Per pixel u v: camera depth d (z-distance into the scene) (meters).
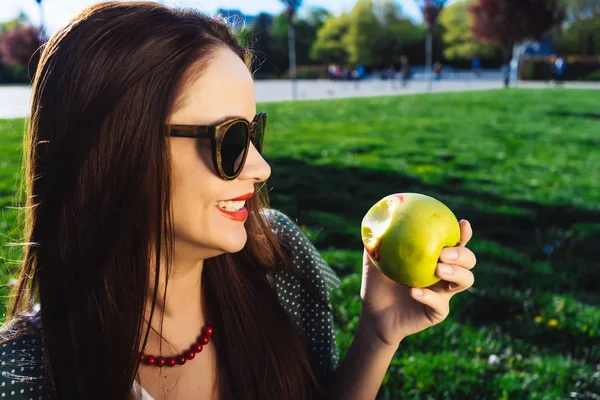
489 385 2.95
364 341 1.44
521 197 7.06
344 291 3.96
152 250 1.16
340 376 1.49
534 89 29.91
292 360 1.40
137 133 1.03
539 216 6.42
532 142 11.83
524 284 4.32
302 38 72.69
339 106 20.41
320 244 5.07
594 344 3.46
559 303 3.91
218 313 1.35
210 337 1.34
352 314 3.64
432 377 2.98
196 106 1.05
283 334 1.41
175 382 1.28
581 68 43.75
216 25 1.16
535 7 42.03
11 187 6.56
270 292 1.45
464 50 63.56
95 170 1.05
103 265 1.11
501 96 24.58
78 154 1.04
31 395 1.13
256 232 1.43
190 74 1.04
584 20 60.72
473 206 6.57
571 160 9.85
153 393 1.27
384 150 10.40
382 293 1.42
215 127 1.03
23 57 49.22
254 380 1.34
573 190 7.52
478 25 44.88
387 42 68.19
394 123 15.02
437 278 1.33
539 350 3.42
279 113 17.62
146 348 1.26
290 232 1.58
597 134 13.01
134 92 1.02
